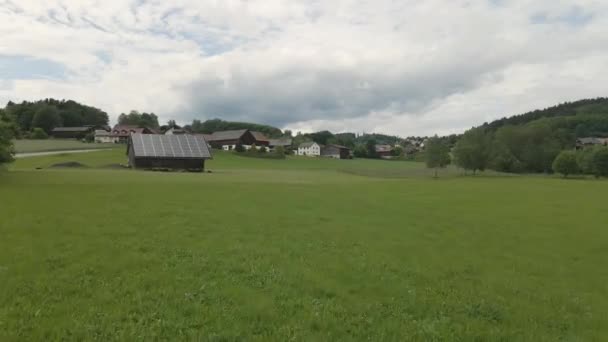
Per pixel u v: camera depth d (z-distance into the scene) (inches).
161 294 374.0
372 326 331.6
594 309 411.8
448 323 349.7
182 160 3120.1
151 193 1127.6
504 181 2431.1
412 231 752.3
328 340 301.6
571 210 1080.8
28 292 366.9
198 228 673.6
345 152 7819.9
